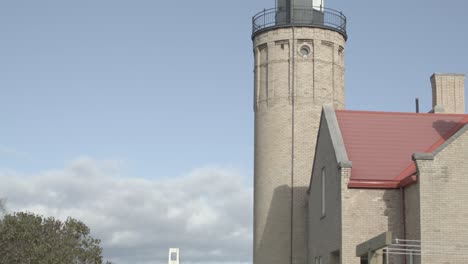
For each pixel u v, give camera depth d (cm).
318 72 4962
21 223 4497
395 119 3606
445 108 4250
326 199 3547
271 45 5044
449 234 2853
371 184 3155
